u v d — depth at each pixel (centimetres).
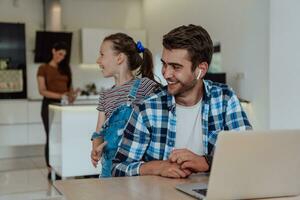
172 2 671
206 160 167
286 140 128
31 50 737
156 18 740
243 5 475
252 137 124
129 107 225
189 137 179
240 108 184
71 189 147
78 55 770
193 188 144
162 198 134
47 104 538
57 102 532
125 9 811
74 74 766
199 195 133
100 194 140
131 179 162
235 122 179
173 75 165
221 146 122
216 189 126
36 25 740
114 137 221
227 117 180
